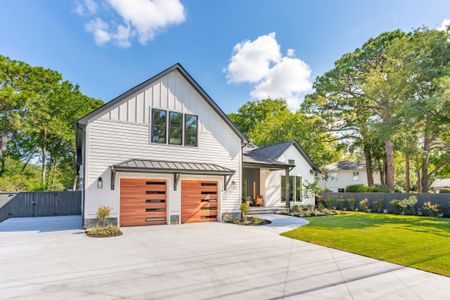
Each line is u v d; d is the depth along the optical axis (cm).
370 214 1762
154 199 1212
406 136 1927
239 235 972
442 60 1727
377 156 2962
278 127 3391
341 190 3659
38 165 3444
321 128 2639
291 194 2038
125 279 515
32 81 2598
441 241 855
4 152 2880
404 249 756
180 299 427
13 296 436
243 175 2062
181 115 1305
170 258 662
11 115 2350
